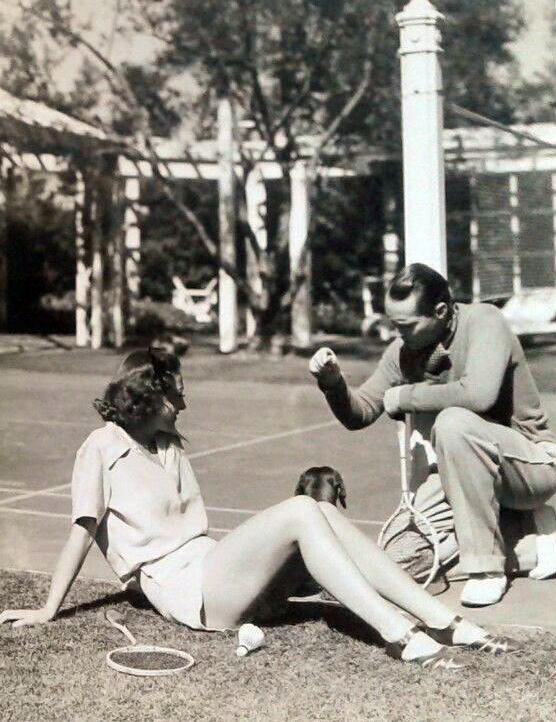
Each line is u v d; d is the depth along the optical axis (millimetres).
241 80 20672
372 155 20625
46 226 24734
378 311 24344
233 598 4508
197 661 4242
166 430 4840
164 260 25984
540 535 5426
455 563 5359
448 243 21484
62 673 4125
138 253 24016
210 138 21109
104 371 16625
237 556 4480
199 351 20250
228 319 20219
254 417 11938
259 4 19062
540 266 20641
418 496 5379
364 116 20047
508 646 4242
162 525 4680
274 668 4160
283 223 20516
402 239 22297
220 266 19984
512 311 20484
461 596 5008
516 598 5109
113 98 20188
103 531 4746
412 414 5559
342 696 3861
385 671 4105
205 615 4566
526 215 20578
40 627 4672
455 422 4945
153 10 19219
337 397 5246
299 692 3906
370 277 23125
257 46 19547
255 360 18594
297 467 8930
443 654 4133
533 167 20172
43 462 9086
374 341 21609
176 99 20484
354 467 8914
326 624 4711
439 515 5305
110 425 4781
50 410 12367
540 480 5223
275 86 20922
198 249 25875
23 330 24859
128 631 4543
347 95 20047
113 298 21688
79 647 4418
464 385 5023
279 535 4379
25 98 19859
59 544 6238
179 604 4582
